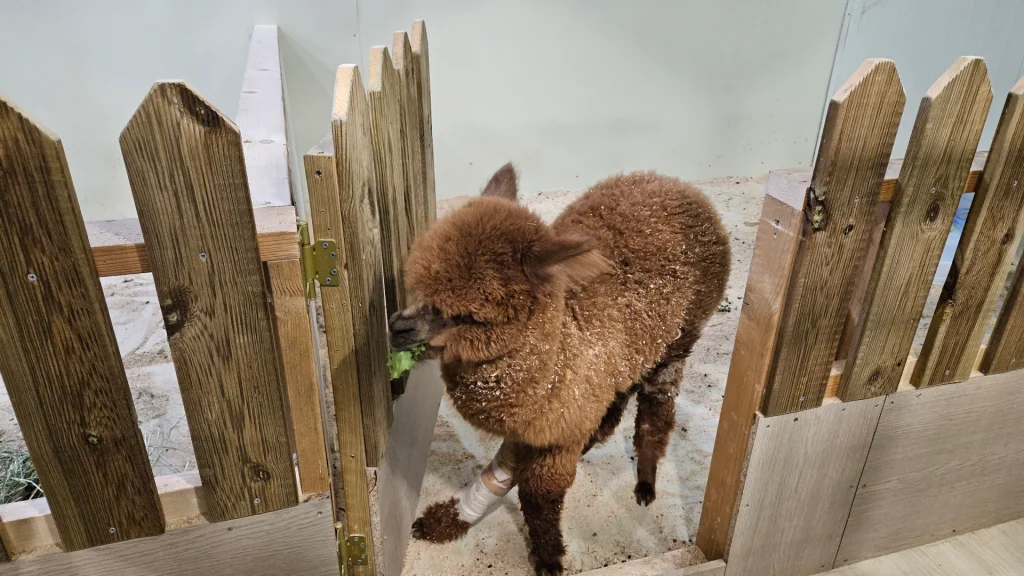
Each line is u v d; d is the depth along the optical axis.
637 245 2.25
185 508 1.70
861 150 1.59
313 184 1.44
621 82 5.64
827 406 2.07
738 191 6.10
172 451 3.01
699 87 5.88
